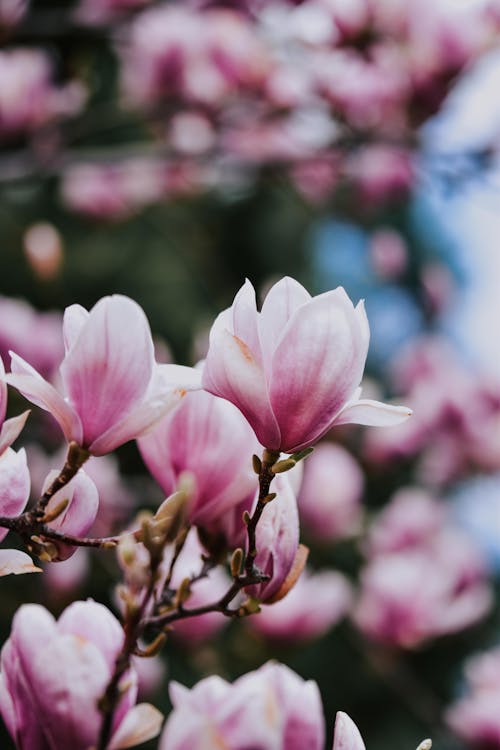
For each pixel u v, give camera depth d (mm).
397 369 6590
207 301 8195
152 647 1007
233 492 1305
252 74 4594
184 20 4645
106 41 4984
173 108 4723
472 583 4902
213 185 5871
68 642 971
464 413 5883
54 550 1163
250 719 885
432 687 7016
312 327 1151
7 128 4383
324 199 5980
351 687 6508
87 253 7820
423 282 7637
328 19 4375
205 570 1319
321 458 5094
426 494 6066
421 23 4199
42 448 4012
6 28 4387
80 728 965
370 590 4391
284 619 3512
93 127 4711
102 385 1145
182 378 1179
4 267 6848
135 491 4145
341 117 4434
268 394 1168
